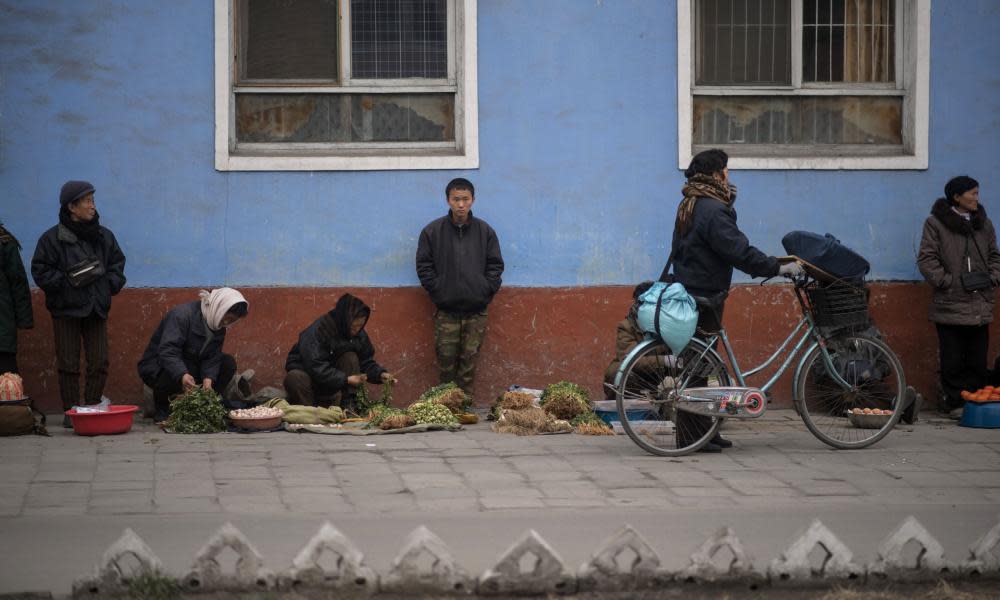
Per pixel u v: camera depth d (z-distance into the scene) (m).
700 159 8.34
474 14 10.28
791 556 5.10
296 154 10.39
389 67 10.53
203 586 4.85
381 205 10.29
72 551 5.50
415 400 10.34
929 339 10.70
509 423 9.24
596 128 10.44
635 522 6.15
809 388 8.77
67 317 9.31
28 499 6.55
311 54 10.48
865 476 7.45
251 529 5.94
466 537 5.82
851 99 10.94
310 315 10.23
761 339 10.50
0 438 8.62
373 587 4.88
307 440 8.67
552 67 10.38
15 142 9.89
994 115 10.75
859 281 8.44
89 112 9.98
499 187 10.38
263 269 10.20
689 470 7.59
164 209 10.09
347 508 6.43
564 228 10.44
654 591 4.99
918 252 10.70
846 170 10.66
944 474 7.53
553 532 5.93
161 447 8.27
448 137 10.60
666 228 10.53
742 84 10.83
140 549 4.86
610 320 10.48
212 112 10.12
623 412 8.09
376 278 10.30
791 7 10.85
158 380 9.44
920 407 10.14
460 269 9.96
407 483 7.10
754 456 8.13
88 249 9.29
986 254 10.19
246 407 9.76
